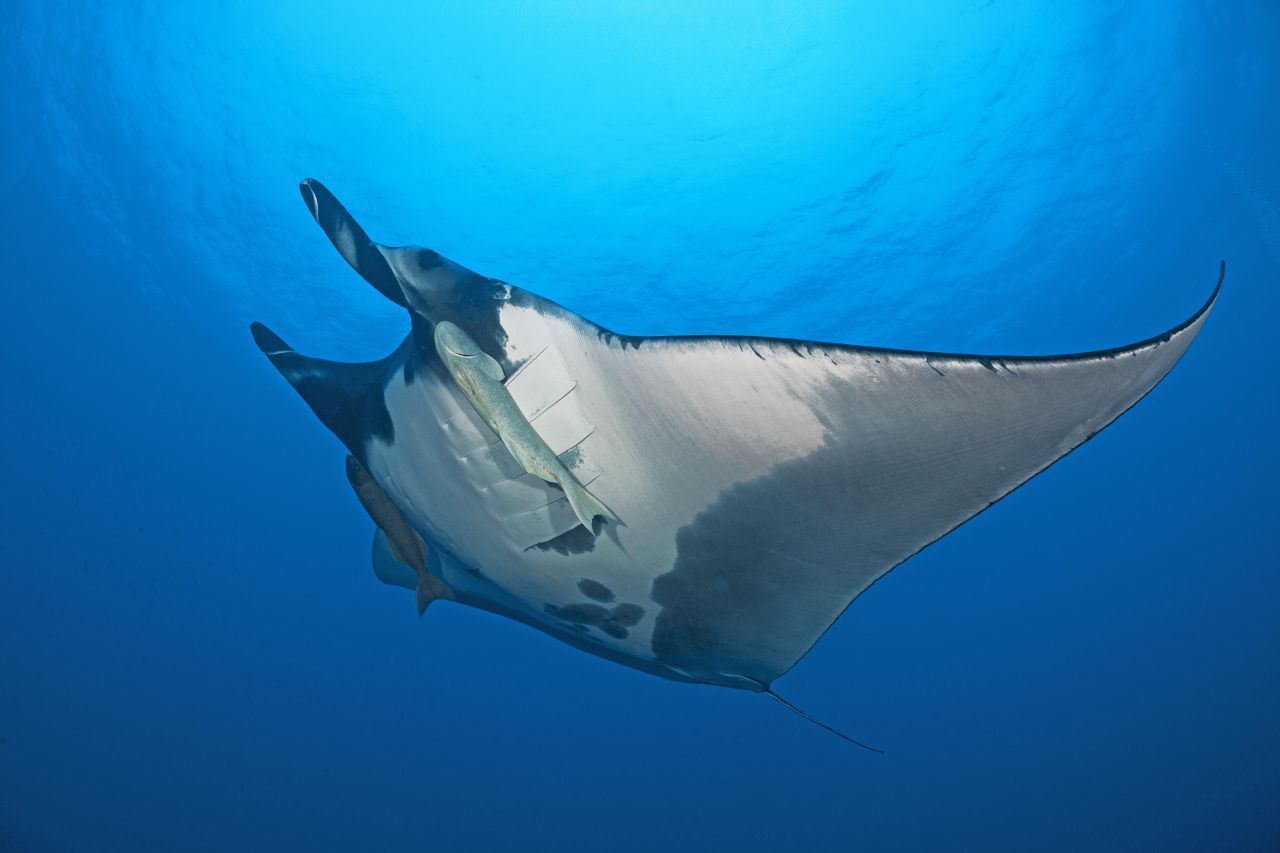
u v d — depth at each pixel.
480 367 1.83
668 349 1.93
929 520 1.97
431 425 2.24
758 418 1.95
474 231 10.35
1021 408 1.70
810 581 2.20
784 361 1.85
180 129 9.14
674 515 2.19
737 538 2.19
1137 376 1.59
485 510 2.32
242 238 10.22
